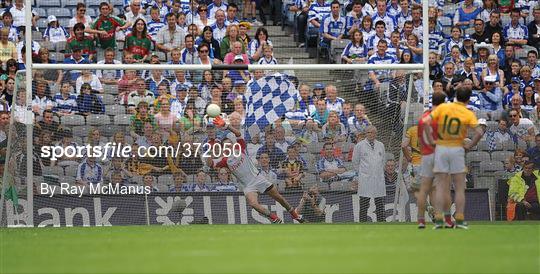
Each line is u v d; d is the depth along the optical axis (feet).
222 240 132.16
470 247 117.29
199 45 221.66
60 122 192.03
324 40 241.55
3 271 97.55
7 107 212.84
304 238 133.69
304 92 197.88
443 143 154.20
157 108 194.59
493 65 228.63
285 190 195.11
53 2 245.86
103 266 98.17
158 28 238.89
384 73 197.67
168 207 192.24
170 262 100.78
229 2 258.78
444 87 221.46
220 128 193.47
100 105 193.47
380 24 234.58
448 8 252.42
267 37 232.12
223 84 196.85
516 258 103.71
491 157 198.39
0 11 237.66
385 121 196.85
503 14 252.83
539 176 197.88
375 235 139.33
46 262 105.19
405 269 92.89
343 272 90.58
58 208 190.39
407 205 193.98
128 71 195.31
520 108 220.23
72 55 227.61
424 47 190.19
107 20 230.48
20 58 229.25
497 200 197.67
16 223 188.44
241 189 192.75
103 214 191.21
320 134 196.13
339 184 195.62
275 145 195.62
